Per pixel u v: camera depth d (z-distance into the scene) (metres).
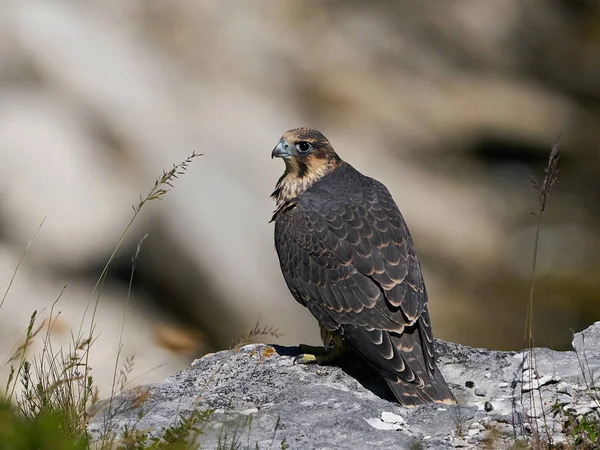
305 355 8.28
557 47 29.19
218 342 15.62
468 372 8.12
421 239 21.14
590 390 7.46
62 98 17.66
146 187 16.69
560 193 24.06
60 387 7.32
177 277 15.80
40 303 14.12
